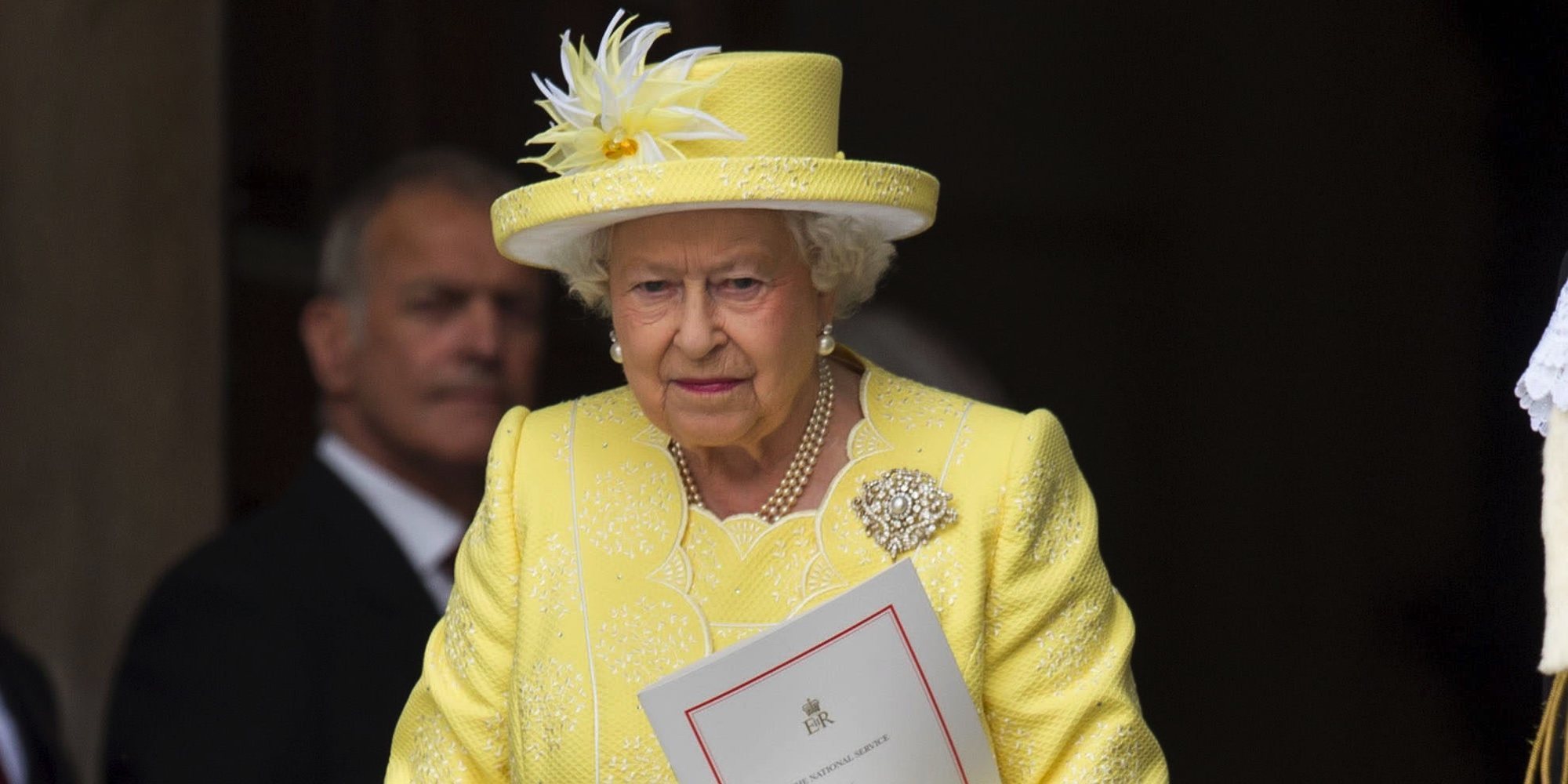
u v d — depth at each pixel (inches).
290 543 749.3
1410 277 1127.6
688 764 351.6
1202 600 1121.4
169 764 714.2
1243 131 1119.6
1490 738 1107.9
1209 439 1116.5
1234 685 1122.0
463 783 403.2
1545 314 1120.8
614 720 379.6
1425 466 1123.9
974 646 371.9
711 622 383.2
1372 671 1120.8
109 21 853.2
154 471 857.5
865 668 353.1
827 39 1058.7
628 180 350.9
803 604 379.9
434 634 422.0
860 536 381.4
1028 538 377.4
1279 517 1122.7
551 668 385.4
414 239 787.4
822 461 391.2
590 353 838.5
